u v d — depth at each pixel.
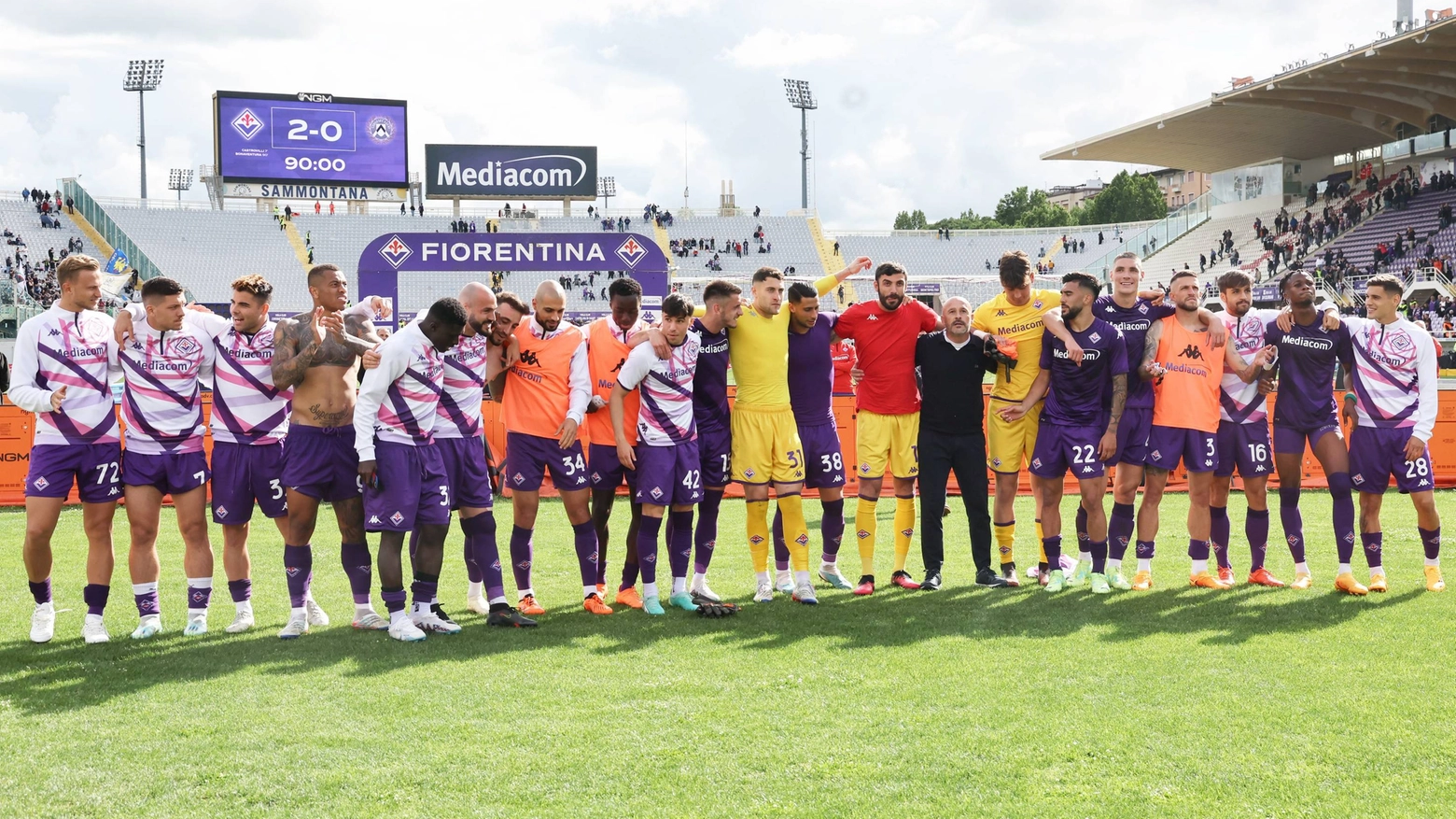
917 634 5.20
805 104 58.31
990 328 6.64
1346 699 4.06
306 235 45.88
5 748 3.61
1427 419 6.06
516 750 3.58
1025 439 6.71
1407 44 30.97
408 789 3.26
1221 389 6.45
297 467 5.24
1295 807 3.10
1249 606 5.81
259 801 3.18
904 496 6.57
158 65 54.69
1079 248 50.78
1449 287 29.08
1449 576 6.59
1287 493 6.38
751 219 51.94
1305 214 40.72
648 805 3.14
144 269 38.62
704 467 6.05
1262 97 37.53
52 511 5.14
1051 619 5.52
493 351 5.73
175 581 6.73
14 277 35.75
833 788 3.25
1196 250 44.19
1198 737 3.66
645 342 5.64
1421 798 3.16
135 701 4.13
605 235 16.70
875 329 6.41
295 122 46.19
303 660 4.77
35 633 5.16
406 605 5.79
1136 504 10.35
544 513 9.84
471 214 48.59
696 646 4.99
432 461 5.32
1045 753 3.53
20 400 4.98
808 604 5.99
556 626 5.49
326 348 5.25
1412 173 37.34
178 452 5.32
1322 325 6.21
